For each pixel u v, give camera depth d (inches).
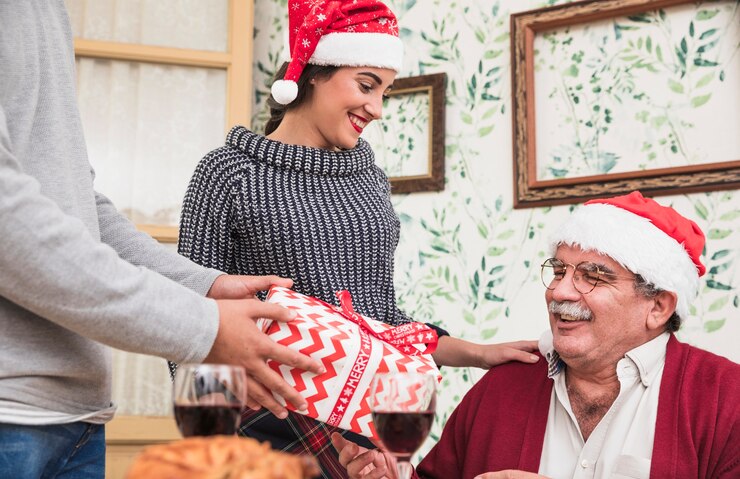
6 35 37.6
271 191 59.1
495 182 98.3
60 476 41.3
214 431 31.3
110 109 105.7
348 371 46.1
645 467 56.0
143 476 22.5
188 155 106.3
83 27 106.7
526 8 98.7
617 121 91.7
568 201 92.3
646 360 59.5
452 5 104.1
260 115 116.0
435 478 67.5
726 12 87.0
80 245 34.3
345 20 61.2
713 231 85.2
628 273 59.1
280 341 45.9
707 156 86.6
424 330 50.1
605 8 92.0
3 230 32.5
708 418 56.5
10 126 37.3
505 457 62.2
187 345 36.6
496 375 67.6
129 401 101.6
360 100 61.5
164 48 105.9
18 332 37.1
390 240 63.5
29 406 37.2
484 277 97.6
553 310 60.6
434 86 102.3
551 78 96.0
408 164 103.8
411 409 37.7
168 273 47.6
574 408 61.9
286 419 54.4
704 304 85.1
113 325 35.0
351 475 50.1
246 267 59.6
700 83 87.7
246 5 108.3
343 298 50.2
